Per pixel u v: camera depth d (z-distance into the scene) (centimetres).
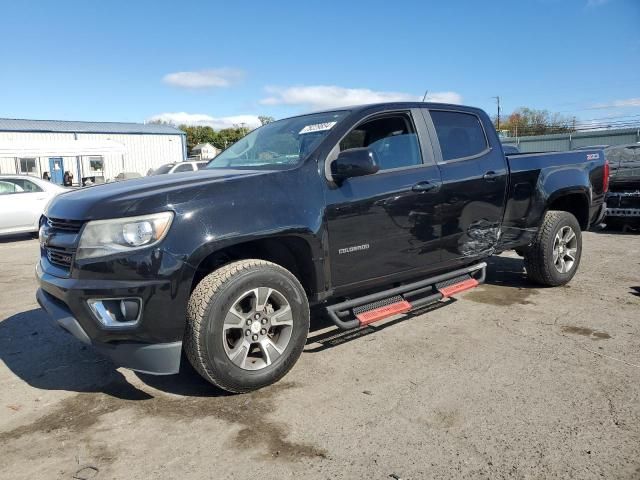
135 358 301
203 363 306
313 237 346
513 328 440
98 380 359
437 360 375
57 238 322
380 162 401
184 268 296
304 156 368
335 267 366
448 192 433
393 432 279
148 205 297
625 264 688
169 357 301
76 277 300
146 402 323
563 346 396
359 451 262
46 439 282
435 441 269
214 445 271
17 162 3334
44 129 3806
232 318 313
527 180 507
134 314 294
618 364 360
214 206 310
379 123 411
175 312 297
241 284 312
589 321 453
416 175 414
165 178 360
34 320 505
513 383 334
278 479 241
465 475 240
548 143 4144
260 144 432
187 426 291
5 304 572
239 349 318
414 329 444
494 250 491
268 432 282
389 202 390
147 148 4366
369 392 327
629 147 984
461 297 539
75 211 312
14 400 331
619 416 289
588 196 570
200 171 402
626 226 1005
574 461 249
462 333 431
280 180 342
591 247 831
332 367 367
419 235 416
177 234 296
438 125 450
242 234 313
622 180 977
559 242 553
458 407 304
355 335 432
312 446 268
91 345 306
